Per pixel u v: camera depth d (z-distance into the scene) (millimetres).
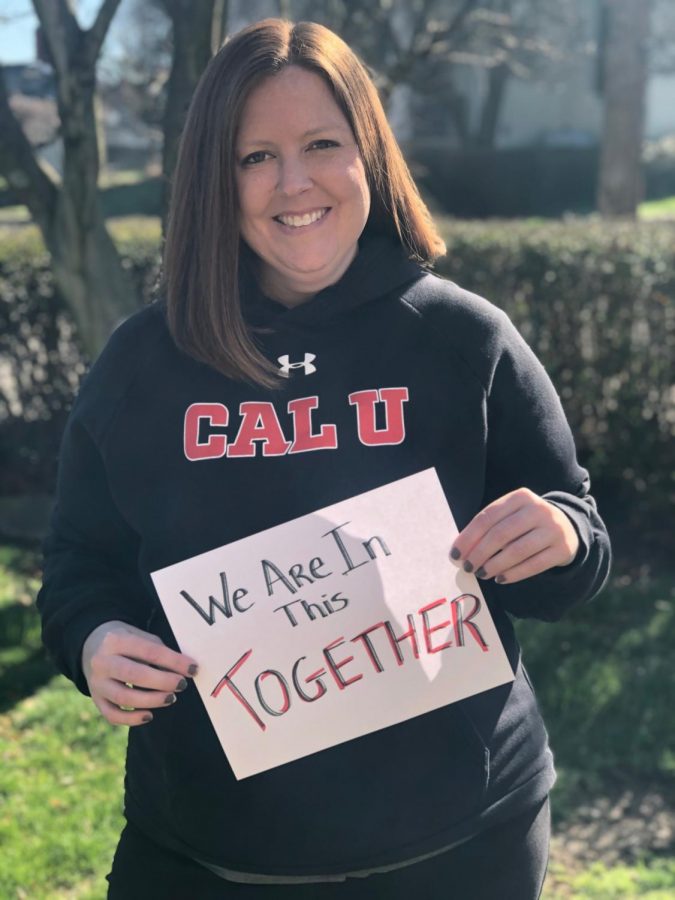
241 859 1527
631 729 3664
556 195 22094
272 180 1535
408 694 1499
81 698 4020
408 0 9125
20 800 3379
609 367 5488
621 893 2926
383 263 1601
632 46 12008
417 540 1504
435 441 1553
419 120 25891
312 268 1578
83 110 3949
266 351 1570
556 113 27359
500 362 1593
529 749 1590
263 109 1526
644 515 5520
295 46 1548
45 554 1744
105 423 1609
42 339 6594
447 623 1509
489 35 7793
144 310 1674
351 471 1527
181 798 1569
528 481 1614
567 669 4062
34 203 4188
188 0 3256
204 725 1561
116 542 1695
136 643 1476
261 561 1499
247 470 1531
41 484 6777
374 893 1526
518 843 1562
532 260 5633
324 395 1550
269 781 1515
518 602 1624
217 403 1563
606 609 4648
